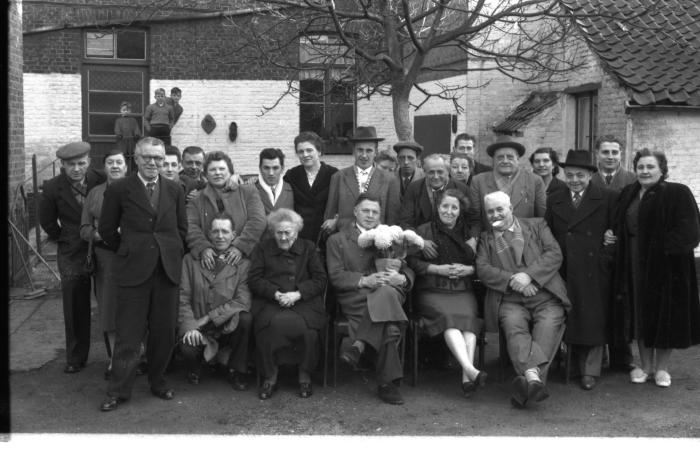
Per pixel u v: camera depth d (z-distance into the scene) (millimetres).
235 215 6613
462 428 5555
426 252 6445
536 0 9273
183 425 5586
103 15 14492
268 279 6320
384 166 8336
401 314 6039
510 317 6250
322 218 7207
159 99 14305
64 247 6746
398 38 10383
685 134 11344
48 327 8273
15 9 10133
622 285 6438
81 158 6715
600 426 5598
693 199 6270
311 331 6137
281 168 7125
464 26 9055
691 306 6340
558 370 6922
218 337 6336
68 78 14688
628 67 11523
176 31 14883
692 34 12359
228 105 15156
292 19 9906
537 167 8070
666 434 5445
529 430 5520
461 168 7414
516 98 14102
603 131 11898
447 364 6945
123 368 5902
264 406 5992
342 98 12156
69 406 5957
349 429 5539
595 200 6578
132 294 5902
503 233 6461
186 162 7750
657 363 6523
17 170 10430
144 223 5910
